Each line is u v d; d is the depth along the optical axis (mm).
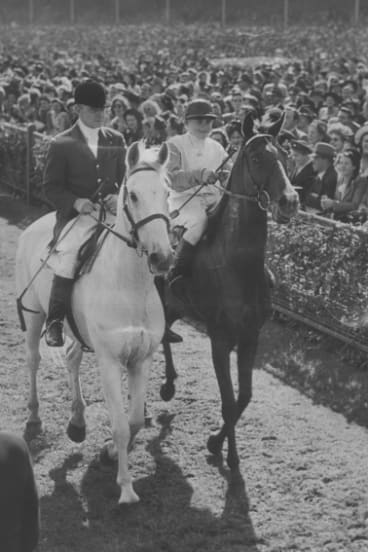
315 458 7832
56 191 7461
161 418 8711
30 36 53938
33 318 8094
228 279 7391
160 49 45656
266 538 6625
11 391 9430
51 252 7426
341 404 8961
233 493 7238
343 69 29578
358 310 10062
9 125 19734
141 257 6676
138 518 6887
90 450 8008
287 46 44938
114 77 29594
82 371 9945
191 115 8281
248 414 8734
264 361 10188
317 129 15164
